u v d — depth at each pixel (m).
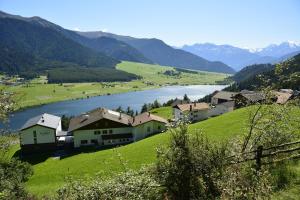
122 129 86.69
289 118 22.47
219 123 59.44
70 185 14.26
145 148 55.22
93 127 84.44
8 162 27.33
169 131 15.96
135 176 14.38
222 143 16.11
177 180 14.94
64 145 85.44
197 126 62.12
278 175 16.67
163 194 15.31
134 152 53.91
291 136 21.64
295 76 20.98
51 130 82.25
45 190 38.66
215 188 14.50
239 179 13.27
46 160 70.44
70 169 53.69
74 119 98.81
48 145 82.62
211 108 114.81
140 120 89.19
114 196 13.27
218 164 15.00
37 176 53.12
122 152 56.16
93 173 47.41
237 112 66.94
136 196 13.42
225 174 14.40
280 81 22.14
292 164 18.14
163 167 15.27
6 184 22.34
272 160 18.86
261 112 22.64
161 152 15.59
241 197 12.38
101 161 53.88
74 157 66.31
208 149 15.37
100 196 13.32
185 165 14.91
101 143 84.88
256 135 21.47
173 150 15.26
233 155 16.95
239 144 21.08
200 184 14.79
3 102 16.88
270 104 23.38
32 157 75.88
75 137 83.75
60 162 64.31
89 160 56.91
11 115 17.59
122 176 14.13
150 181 14.34
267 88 22.86
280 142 21.06
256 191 12.40
